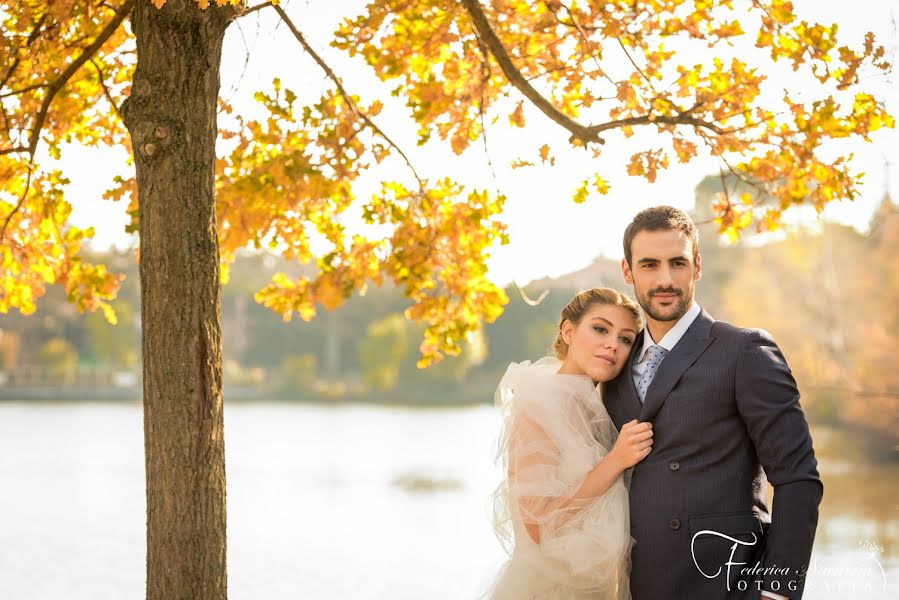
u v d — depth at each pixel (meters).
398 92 4.46
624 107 4.12
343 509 16.89
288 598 10.14
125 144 4.71
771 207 4.47
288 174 4.42
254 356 87.00
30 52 4.10
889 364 23.66
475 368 74.44
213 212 3.45
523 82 3.88
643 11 3.93
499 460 3.38
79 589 10.59
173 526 3.29
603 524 2.99
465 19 4.13
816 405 24.55
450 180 4.81
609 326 3.23
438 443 32.69
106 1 4.27
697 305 3.11
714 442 2.88
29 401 66.38
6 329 78.44
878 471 19.44
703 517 2.86
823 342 25.27
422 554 12.57
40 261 4.75
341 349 88.50
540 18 4.14
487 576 3.41
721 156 4.16
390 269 4.85
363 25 4.06
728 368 2.88
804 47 3.84
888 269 24.47
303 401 72.69
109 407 58.84
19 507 17.19
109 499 18.34
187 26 3.39
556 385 3.24
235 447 30.92
